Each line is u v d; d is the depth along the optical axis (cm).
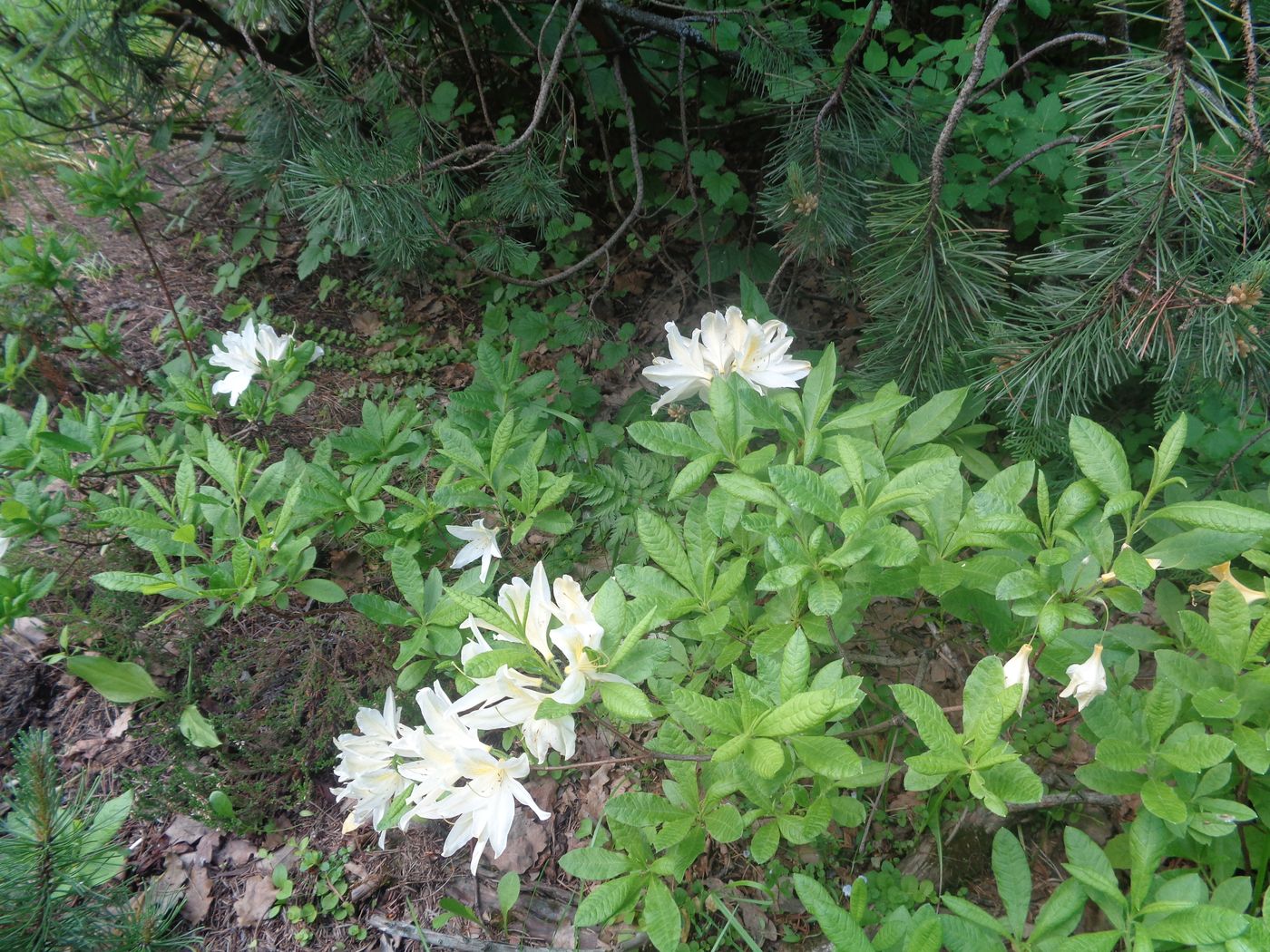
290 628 93
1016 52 123
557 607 59
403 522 86
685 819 69
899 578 70
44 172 142
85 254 132
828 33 126
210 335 107
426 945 76
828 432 79
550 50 125
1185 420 62
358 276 138
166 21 117
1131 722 66
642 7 117
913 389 93
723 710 60
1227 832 62
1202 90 65
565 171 127
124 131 129
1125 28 83
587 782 87
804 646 61
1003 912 78
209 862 81
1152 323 72
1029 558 71
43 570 89
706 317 75
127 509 80
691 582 69
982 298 87
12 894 64
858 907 70
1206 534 63
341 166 101
